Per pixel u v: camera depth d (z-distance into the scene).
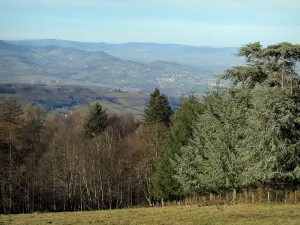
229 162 34.72
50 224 24.16
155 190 47.22
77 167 58.53
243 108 35.09
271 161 31.06
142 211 29.83
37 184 58.22
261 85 33.38
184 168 39.50
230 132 34.88
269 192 33.78
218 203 34.78
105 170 61.44
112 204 62.69
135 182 62.62
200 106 43.44
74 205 59.06
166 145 46.59
